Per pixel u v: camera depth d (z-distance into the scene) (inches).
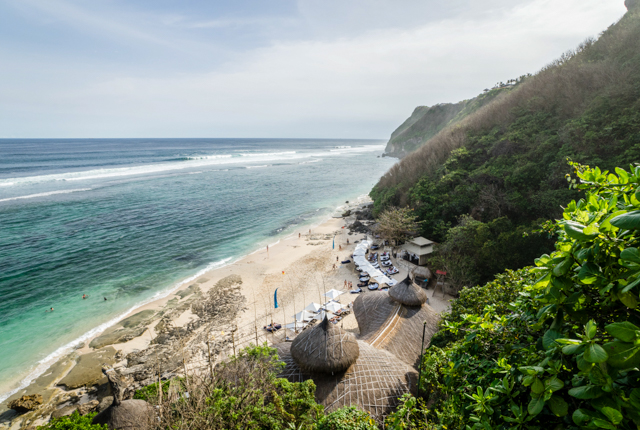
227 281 1466.5
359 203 3080.7
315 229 2272.4
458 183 1781.5
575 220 128.6
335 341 563.2
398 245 1774.1
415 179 2121.1
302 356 559.2
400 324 784.9
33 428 750.5
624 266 100.2
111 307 1240.8
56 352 995.3
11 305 1224.2
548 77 2094.0
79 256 1644.9
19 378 896.3
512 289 483.2
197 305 1263.5
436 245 1507.1
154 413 398.6
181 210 2539.4
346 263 1680.6
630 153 1203.2
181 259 1686.8
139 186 3302.2
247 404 369.7
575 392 95.1
